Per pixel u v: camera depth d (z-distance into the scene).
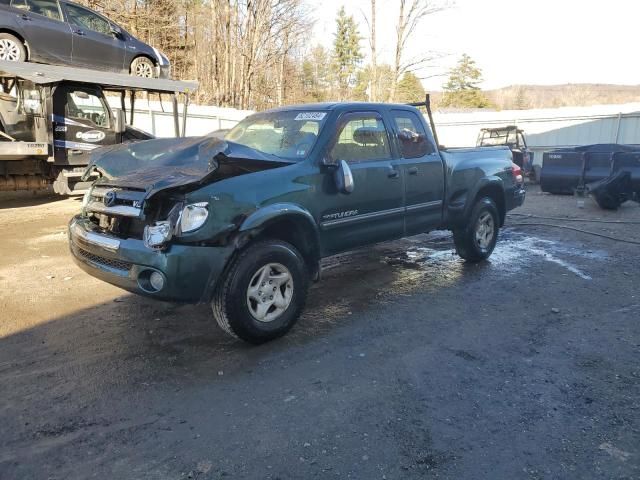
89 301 5.14
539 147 21.34
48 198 12.05
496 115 22.25
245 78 31.94
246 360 3.87
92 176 4.71
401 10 28.28
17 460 2.67
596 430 2.98
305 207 4.28
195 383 3.51
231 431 2.96
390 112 5.37
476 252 6.64
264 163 4.15
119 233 3.85
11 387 3.43
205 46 35.22
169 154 4.09
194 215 3.58
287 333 4.37
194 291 3.64
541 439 2.89
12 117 10.18
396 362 3.86
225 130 5.75
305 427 3.00
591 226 9.52
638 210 11.42
